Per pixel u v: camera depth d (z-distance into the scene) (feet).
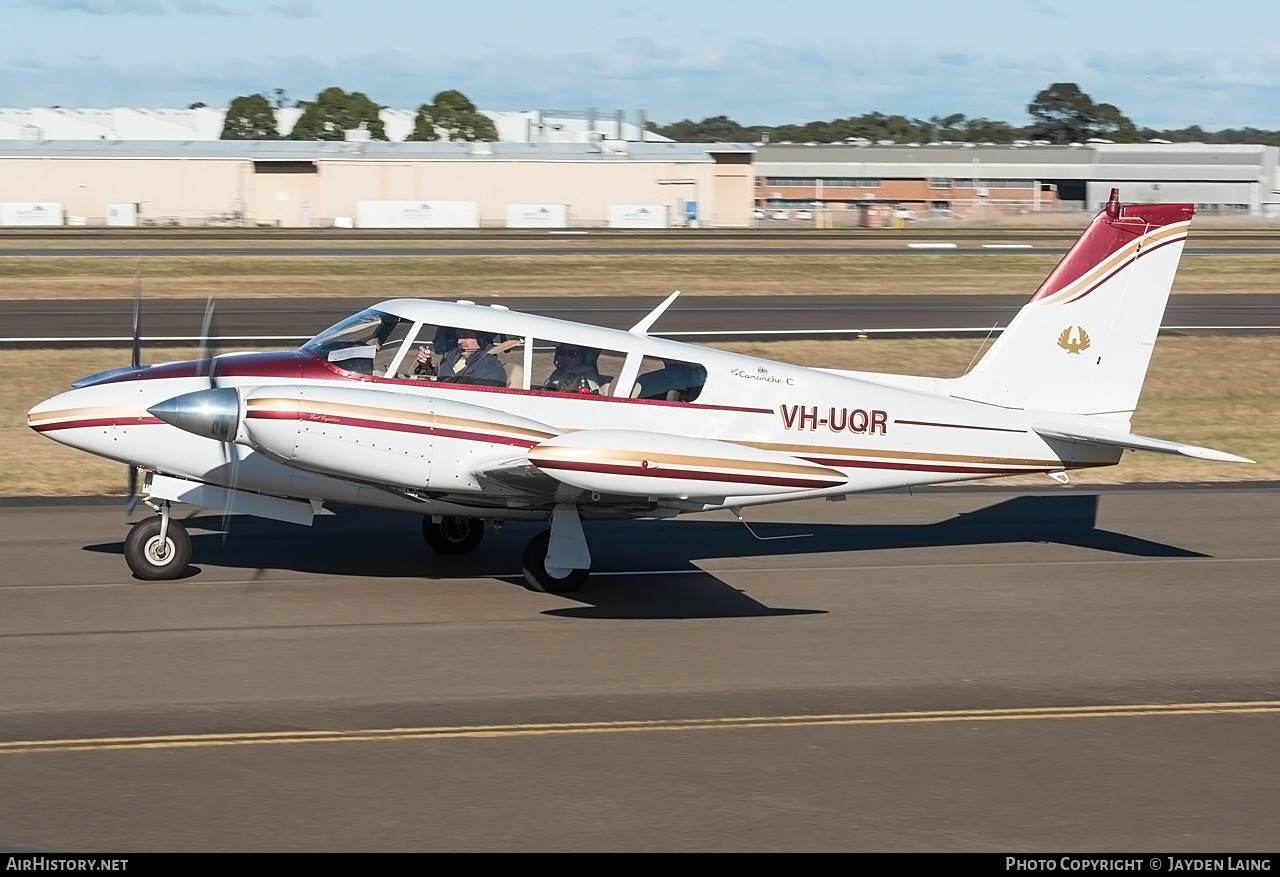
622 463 46.14
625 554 60.18
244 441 47.93
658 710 38.63
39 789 31.71
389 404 48.49
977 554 61.57
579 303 159.02
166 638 44.29
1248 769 35.06
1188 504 75.05
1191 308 164.66
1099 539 65.36
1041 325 58.03
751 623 48.67
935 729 37.63
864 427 56.03
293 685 39.83
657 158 395.96
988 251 252.62
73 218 363.56
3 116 564.30
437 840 29.55
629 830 30.37
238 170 373.61
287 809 30.99
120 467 76.95
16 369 103.55
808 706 39.37
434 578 54.03
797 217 474.49
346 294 162.61
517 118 643.04
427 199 384.47
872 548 62.54
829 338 133.80
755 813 31.53
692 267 206.18
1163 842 30.48
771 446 55.16
